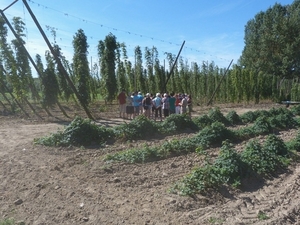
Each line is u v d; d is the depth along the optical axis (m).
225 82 31.69
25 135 12.81
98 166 8.41
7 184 7.27
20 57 19.00
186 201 6.25
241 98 31.11
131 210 5.94
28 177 7.64
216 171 7.25
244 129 13.48
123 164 8.59
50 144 10.67
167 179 7.59
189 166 8.61
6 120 17.44
